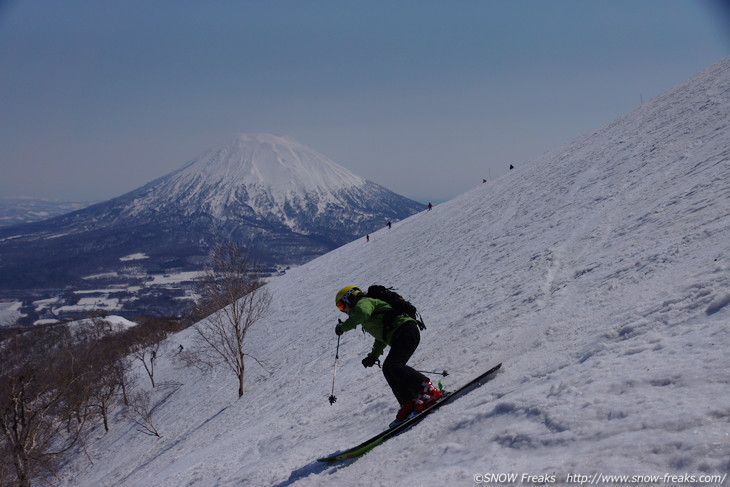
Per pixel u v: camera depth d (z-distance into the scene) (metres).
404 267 33.00
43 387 30.41
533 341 5.93
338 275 47.91
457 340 8.53
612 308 5.51
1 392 28.38
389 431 4.84
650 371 3.15
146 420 36.97
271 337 38.16
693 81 34.00
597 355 4.07
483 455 3.19
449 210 46.84
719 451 2.05
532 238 17.08
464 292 14.70
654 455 2.24
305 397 13.29
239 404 25.14
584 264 9.54
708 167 12.06
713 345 3.14
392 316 5.36
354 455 5.03
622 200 14.51
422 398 5.03
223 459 9.39
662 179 14.28
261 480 6.20
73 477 39.06
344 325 5.48
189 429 28.58
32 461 30.55
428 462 3.64
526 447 2.98
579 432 2.80
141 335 60.97
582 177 23.66
